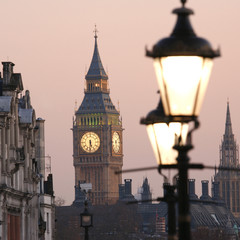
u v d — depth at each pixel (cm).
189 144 4716
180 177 4731
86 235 11619
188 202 4703
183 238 4672
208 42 4459
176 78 4447
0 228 16875
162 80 4459
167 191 5578
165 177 4944
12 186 18138
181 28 4559
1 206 17188
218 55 4462
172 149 4991
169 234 5459
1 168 17312
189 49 4425
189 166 4725
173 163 4991
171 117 4497
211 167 4766
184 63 4434
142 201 5559
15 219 18600
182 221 4681
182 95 4466
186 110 4484
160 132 5134
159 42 4466
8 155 17688
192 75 4441
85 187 12519
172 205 5503
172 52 4428
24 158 18762
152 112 5206
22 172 18975
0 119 17412
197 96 4462
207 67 4453
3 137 17350
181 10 4594
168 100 4475
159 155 5150
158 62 4453
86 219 11575
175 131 5128
